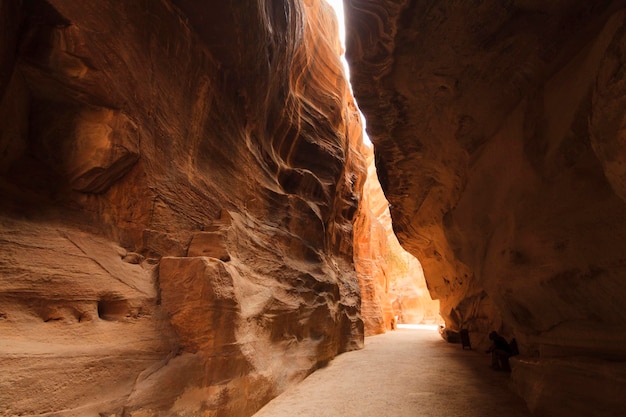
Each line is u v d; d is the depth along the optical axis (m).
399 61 7.12
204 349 4.63
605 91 3.08
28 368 2.96
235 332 5.21
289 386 7.13
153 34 5.26
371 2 6.28
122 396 3.62
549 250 5.05
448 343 16.67
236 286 5.46
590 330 4.71
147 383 3.90
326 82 15.70
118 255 4.53
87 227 4.33
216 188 6.85
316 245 11.50
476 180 8.03
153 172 5.20
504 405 5.94
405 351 13.59
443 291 18.70
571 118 4.16
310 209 11.07
